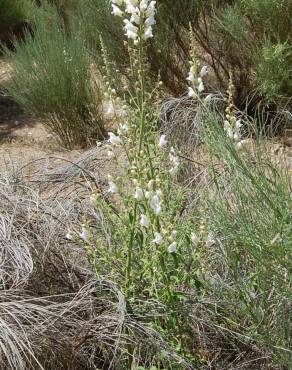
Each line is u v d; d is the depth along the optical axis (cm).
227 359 287
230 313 282
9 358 254
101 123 592
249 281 286
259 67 533
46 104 583
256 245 261
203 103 293
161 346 267
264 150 325
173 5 575
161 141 284
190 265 273
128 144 292
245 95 575
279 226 258
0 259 309
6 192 358
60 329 280
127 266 277
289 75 530
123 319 265
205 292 286
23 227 331
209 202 286
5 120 669
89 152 441
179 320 284
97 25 595
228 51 578
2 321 264
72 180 405
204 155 403
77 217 356
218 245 296
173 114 448
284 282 258
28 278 305
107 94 296
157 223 270
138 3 279
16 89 612
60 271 322
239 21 549
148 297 291
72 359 277
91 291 285
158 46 579
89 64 595
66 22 772
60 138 605
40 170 442
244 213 264
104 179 401
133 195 278
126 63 582
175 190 329
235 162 273
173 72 589
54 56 582
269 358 278
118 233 290
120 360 279
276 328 269
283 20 533
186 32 589
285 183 282
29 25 877
